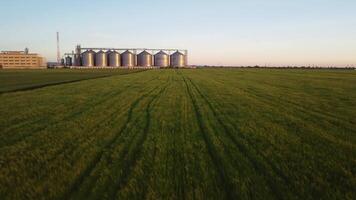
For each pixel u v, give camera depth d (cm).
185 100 2262
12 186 664
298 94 2741
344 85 3884
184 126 1302
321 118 1516
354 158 866
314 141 1054
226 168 769
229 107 1900
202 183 670
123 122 1392
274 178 704
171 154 887
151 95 2627
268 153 906
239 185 661
